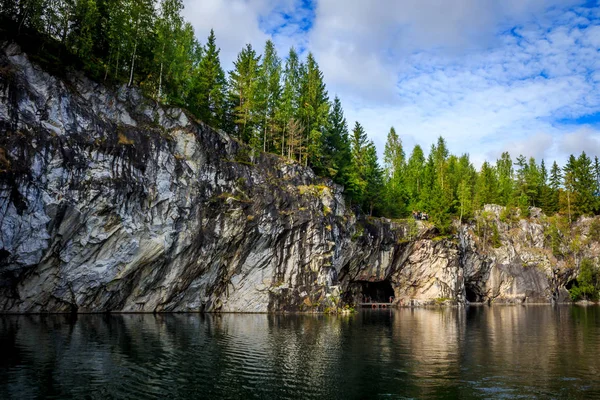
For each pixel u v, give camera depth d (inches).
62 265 1429.6
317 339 1174.3
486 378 757.3
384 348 1058.1
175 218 1704.0
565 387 703.1
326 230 2257.6
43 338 989.2
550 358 963.3
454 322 1830.7
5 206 1213.1
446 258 3262.8
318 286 2172.7
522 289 3762.3
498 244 3846.0
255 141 2369.6
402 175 4217.5
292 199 2172.7
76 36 1598.2
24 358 781.3
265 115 2493.8
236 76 2420.0
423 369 821.9
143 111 1736.0
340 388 669.9
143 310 1748.3
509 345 1155.9
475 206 3976.4
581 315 2349.9
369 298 3275.1
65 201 1359.5
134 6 1800.0
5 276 1301.7
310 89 2760.8
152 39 1971.0
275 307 2060.8
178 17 2057.1
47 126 1349.7
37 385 618.8
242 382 687.7
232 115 2464.3
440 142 5012.3
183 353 897.5
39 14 1498.5
